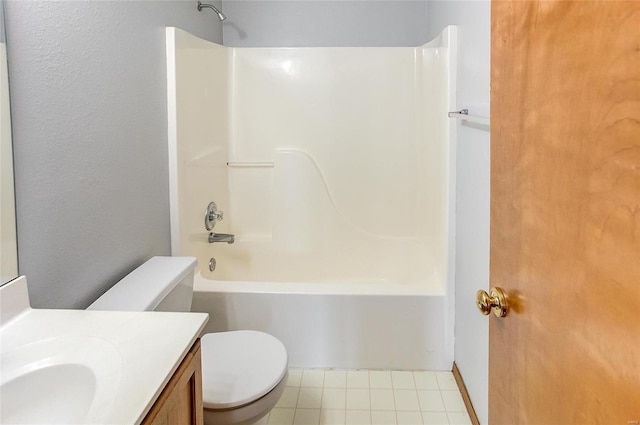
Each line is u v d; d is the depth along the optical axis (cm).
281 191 294
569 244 64
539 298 74
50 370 90
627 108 50
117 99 164
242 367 153
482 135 169
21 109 115
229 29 306
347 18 303
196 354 104
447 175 216
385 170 294
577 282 62
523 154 79
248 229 303
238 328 224
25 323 106
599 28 55
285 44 306
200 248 248
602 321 56
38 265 123
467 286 193
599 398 57
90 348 95
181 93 218
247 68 293
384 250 296
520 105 80
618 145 52
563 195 65
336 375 220
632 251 50
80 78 140
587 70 58
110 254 160
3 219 109
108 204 158
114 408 76
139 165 183
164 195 208
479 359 176
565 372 66
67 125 134
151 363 89
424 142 275
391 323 220
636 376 50
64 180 133
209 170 263
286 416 192
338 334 222
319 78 291
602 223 56
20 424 86
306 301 221
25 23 116
